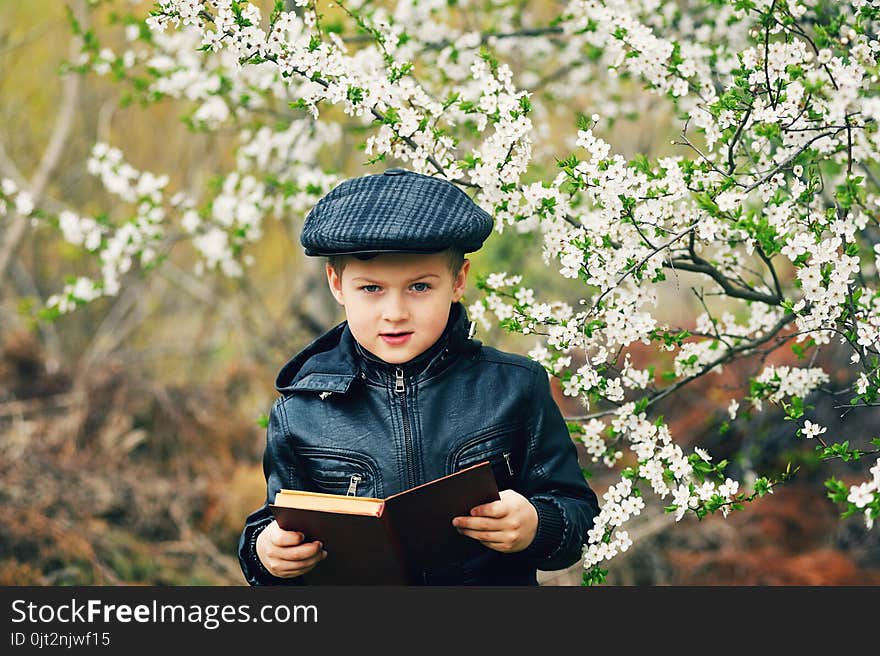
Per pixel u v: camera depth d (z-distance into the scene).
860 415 7.21
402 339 2.70
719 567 6.84
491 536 2.58
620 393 3.23
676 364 3.74
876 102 2.70
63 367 9.02
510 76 3.28
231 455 8.54
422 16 5.24
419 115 3.38
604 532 2.95
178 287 11.84
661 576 6.88
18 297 10.92
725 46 4.43
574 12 4.64
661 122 7.42
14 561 6.73
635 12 4.42
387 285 2.67
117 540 7.18
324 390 2.82
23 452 7.68
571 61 5.70
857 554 7.10
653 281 3.13
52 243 11.22
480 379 2.83
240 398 9.12
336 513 2.48
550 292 7.82
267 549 2.66
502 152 3.24
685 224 3.48
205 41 3.19
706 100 3.53
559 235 3.31
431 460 2.74
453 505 2.53
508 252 7.20
